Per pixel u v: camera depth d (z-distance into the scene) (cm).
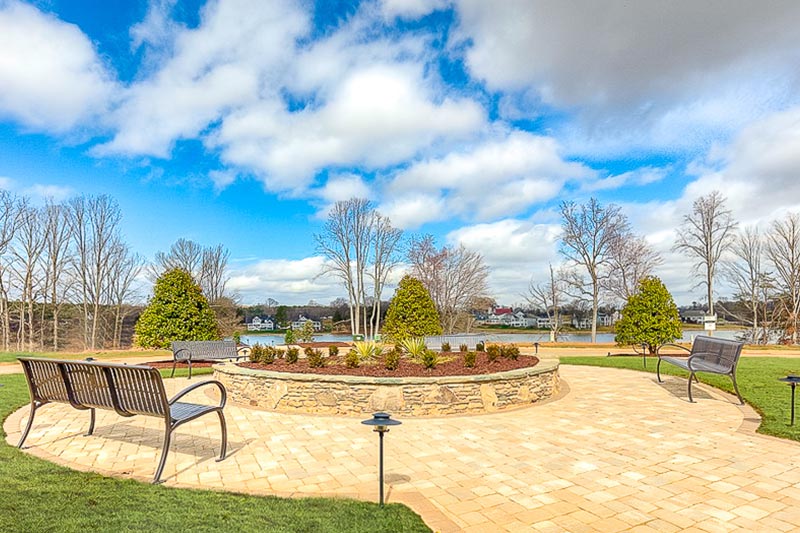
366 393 654
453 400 652
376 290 3316
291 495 345
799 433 507
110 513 298
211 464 428
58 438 514
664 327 1599
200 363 1339
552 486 371
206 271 3575
